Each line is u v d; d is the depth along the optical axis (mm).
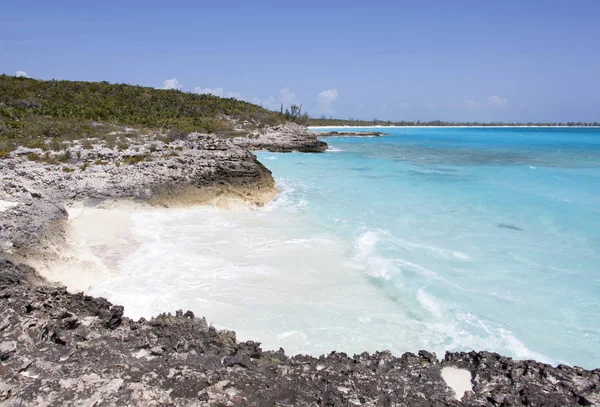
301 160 42781
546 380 6691
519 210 19641
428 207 20531
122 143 27766
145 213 18406
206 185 20953
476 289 11266
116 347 6828
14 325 6844
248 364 6785
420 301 10453
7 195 14188
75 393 5500
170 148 25734
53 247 12109
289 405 5707
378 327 9461
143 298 10602
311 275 12312
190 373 6141
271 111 80188
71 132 31234
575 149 56312
